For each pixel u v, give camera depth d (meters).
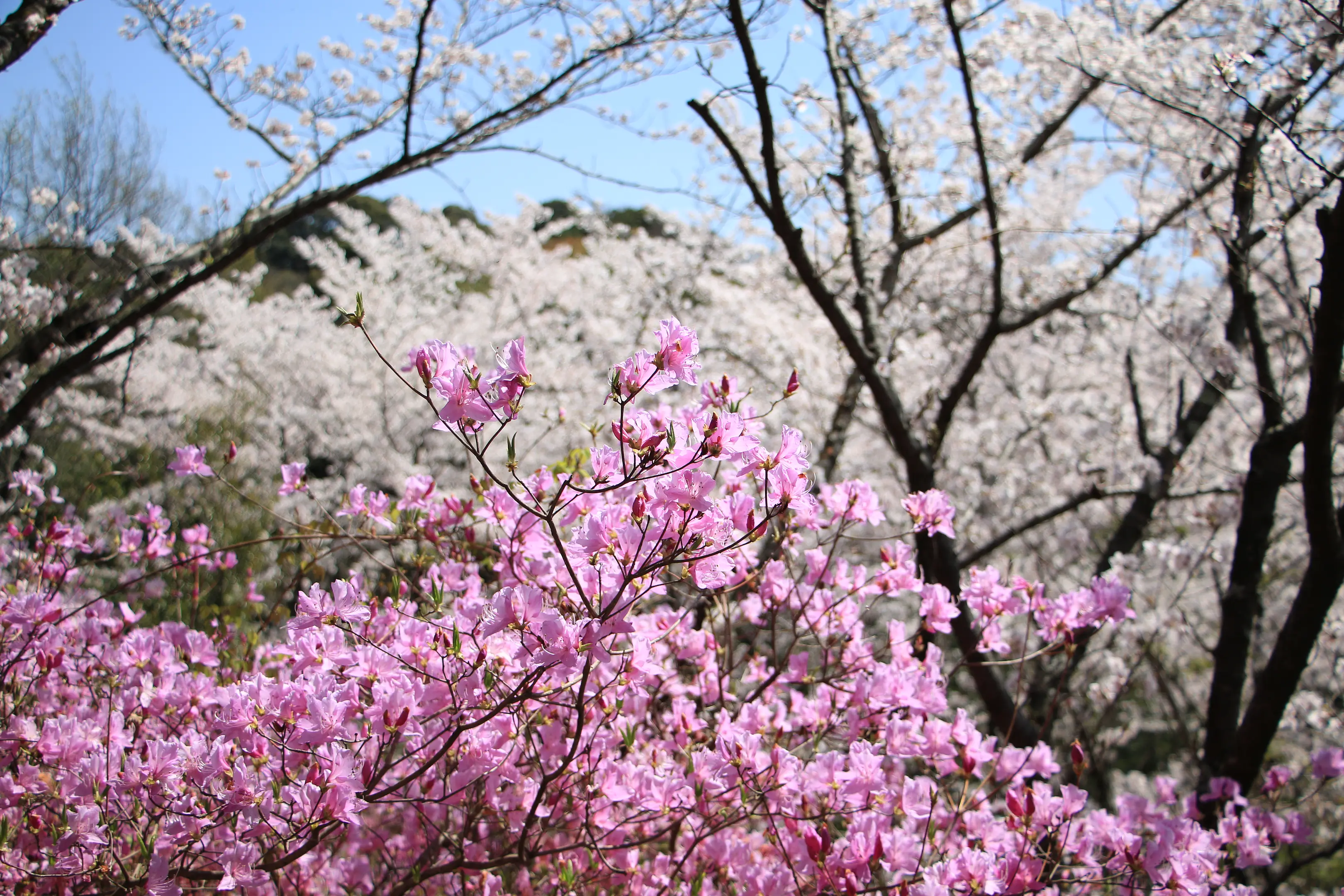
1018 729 4.65
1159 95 4.81
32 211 6.30
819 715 2.70
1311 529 4.00
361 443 9.69
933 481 5.11
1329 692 7.13
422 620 2.17
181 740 2.30
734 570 2.44
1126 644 5.77
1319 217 3.53
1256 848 2.83
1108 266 5.68
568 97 5.59
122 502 7.15
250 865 1.91
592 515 1.83
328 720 1.84
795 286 8.88
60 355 5.43
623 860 2.58
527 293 9.97
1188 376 7.55
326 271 10.18
